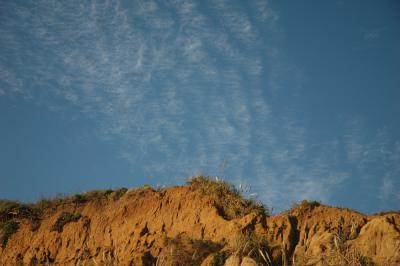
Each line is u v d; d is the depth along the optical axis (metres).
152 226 27.16
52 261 29.47
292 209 24.95
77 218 30.53
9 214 33.06
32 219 32.12
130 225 27.86
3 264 30.67
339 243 21.62
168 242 25.08
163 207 27.56
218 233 24.92
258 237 23.39
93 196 31.94
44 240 30.47
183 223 26.34
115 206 29.72
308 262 21.47
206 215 25.92
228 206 26.17
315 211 24.06
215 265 22.77
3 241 31.81
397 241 20.83
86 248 28.69
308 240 22.95
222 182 27.50
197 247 24.17
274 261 22.73
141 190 29.58
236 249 22.89
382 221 21.48
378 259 20.83
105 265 26.41
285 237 23.36
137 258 24.75
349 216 23.23
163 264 24.06
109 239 28.25
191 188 27.66
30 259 30.00
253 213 24.55
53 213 32.09
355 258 20.69
